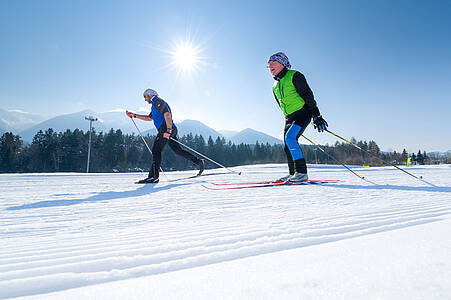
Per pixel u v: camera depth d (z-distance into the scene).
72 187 3.12
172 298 0.39
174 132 4.62
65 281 0.51
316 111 3.42
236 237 0.87
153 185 3.37
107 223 1.23
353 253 0.58
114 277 0.53
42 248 0.78
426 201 1.86
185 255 0.69
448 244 0.60
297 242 0.79
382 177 5.00
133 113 4.70
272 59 3.54
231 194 2.38
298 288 0.39
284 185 3.26
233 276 0.48
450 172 6.86
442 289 0.36
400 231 0.81
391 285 0.38
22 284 0.49
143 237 0.91
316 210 1.50
